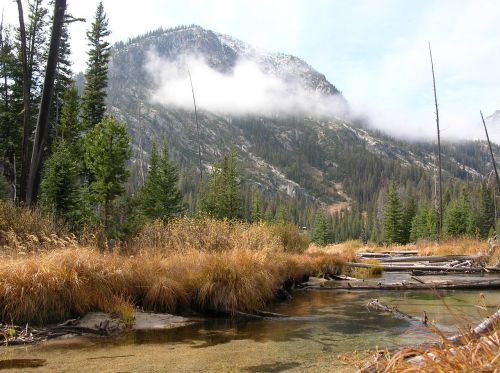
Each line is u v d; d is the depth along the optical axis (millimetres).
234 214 31109
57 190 16406
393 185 54750
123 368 5148
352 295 11406
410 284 12531
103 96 31156
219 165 32719
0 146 27344
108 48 31344
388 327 7516
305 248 17875
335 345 6266
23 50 12781
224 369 5133
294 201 181875
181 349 6031
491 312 8758
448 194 96562
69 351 5840
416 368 2814
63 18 10867
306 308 9438
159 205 27578
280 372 5016
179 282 8656
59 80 29406
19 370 5039
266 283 9586
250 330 7277
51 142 27594
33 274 7051
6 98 27438
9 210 10883
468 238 30469
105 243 10664
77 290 7223
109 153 16094
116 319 7215
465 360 2732
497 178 30328
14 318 6648
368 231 125375
